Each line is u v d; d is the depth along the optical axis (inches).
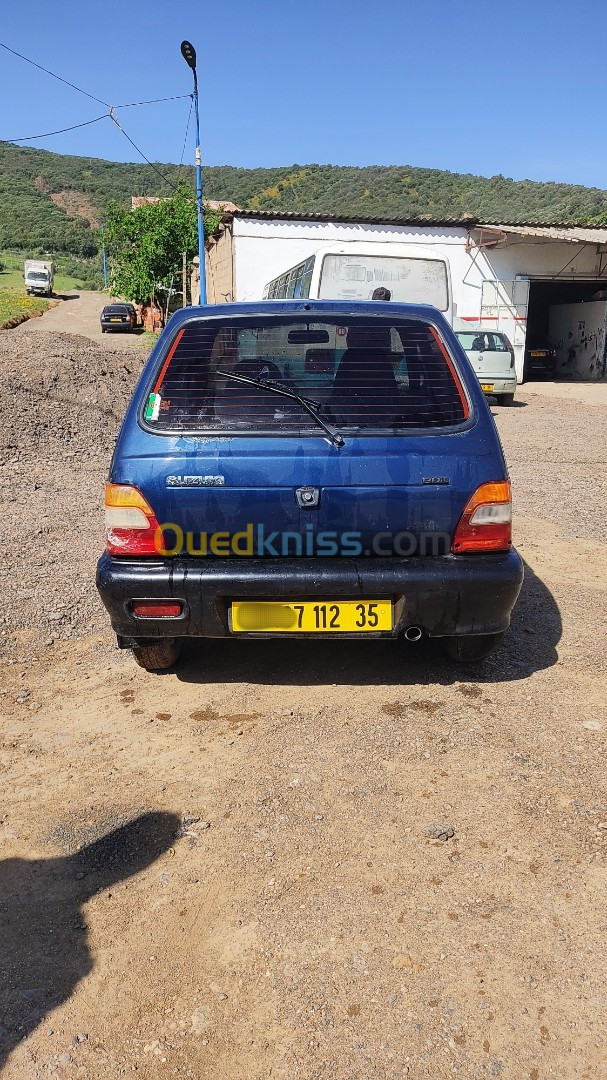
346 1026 75.3
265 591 123.3
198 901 92.3
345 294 443.2
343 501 123.5
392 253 443.2
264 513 124.0
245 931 87.4
